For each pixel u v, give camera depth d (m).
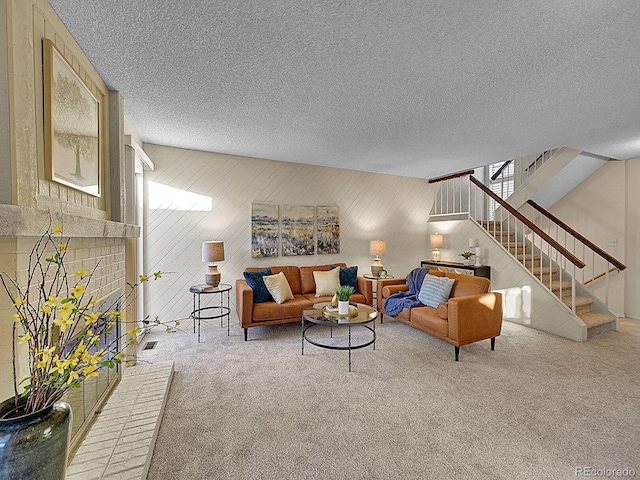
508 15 1.62
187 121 3.17
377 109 2.86
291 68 2.17
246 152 4.30
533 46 1.90
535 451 1.81
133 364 2.92
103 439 1.78
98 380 2.10
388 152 4.28
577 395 2.44
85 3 1.54
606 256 4.19
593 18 1.64
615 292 4.78
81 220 1.63
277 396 2.43
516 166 5.77
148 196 3.97
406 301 3.91
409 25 1.71
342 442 1.89
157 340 3.71
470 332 3.16
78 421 1.78
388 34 1.79
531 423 2.08
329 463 1.72
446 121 3.14
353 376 2.77
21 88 1.32
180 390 2.52
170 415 2.17
